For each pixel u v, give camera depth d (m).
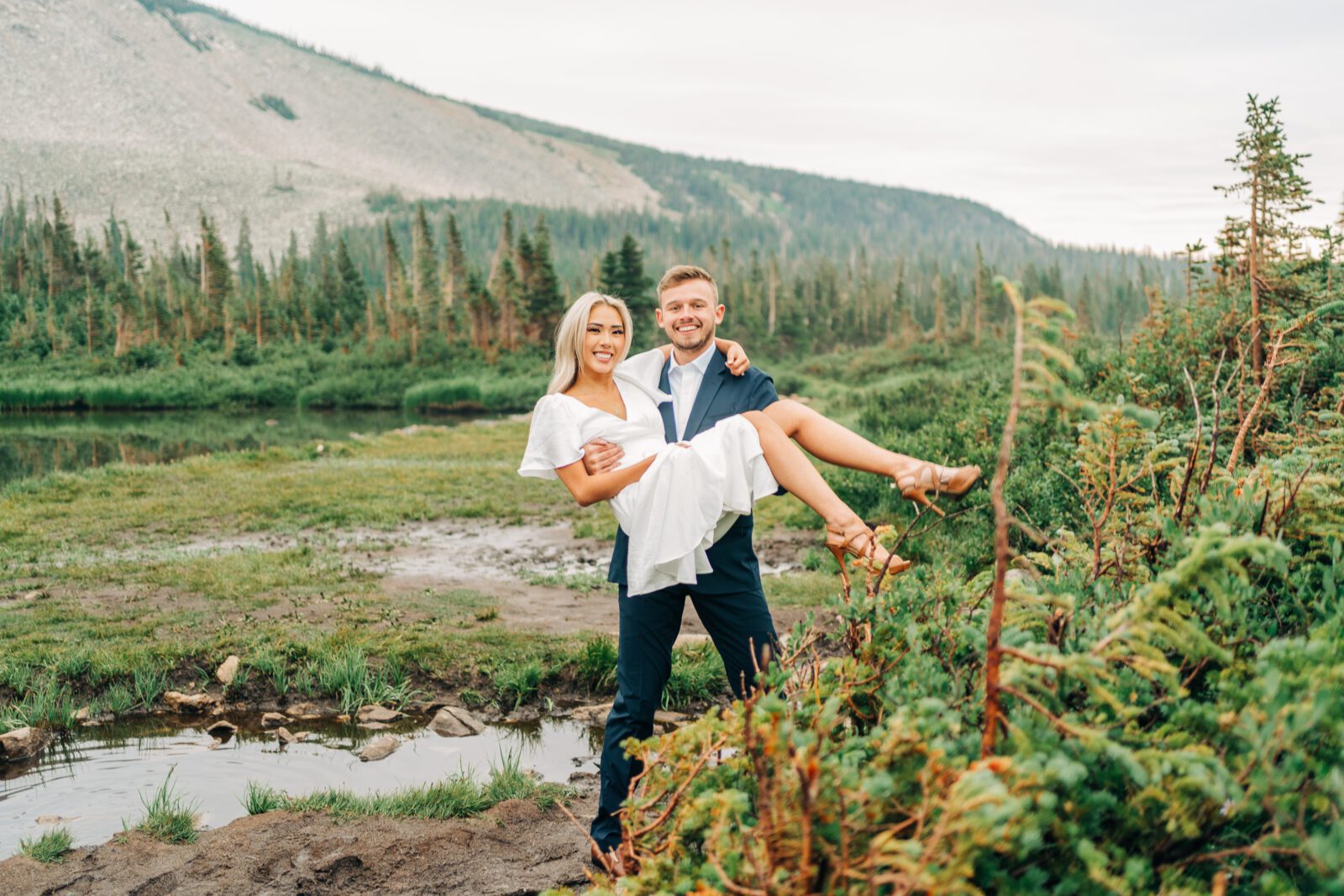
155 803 4.84
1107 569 2.79
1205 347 8.88
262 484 18.12
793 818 1.79
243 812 5.00
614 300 3.77
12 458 26.72
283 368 81.38
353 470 20.31
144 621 8.37
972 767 1.70
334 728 6.41
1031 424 10.58
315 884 4.02
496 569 11.23
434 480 18.88
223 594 9.41
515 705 6.76
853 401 34.62
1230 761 1.82
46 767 5.75
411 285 114.12
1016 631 2.06
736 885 1.79
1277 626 2.41
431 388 66.75
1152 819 1.83
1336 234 7.90
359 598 9.23
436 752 5.92
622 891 2.21
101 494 16.80
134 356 81.25
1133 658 1.93
